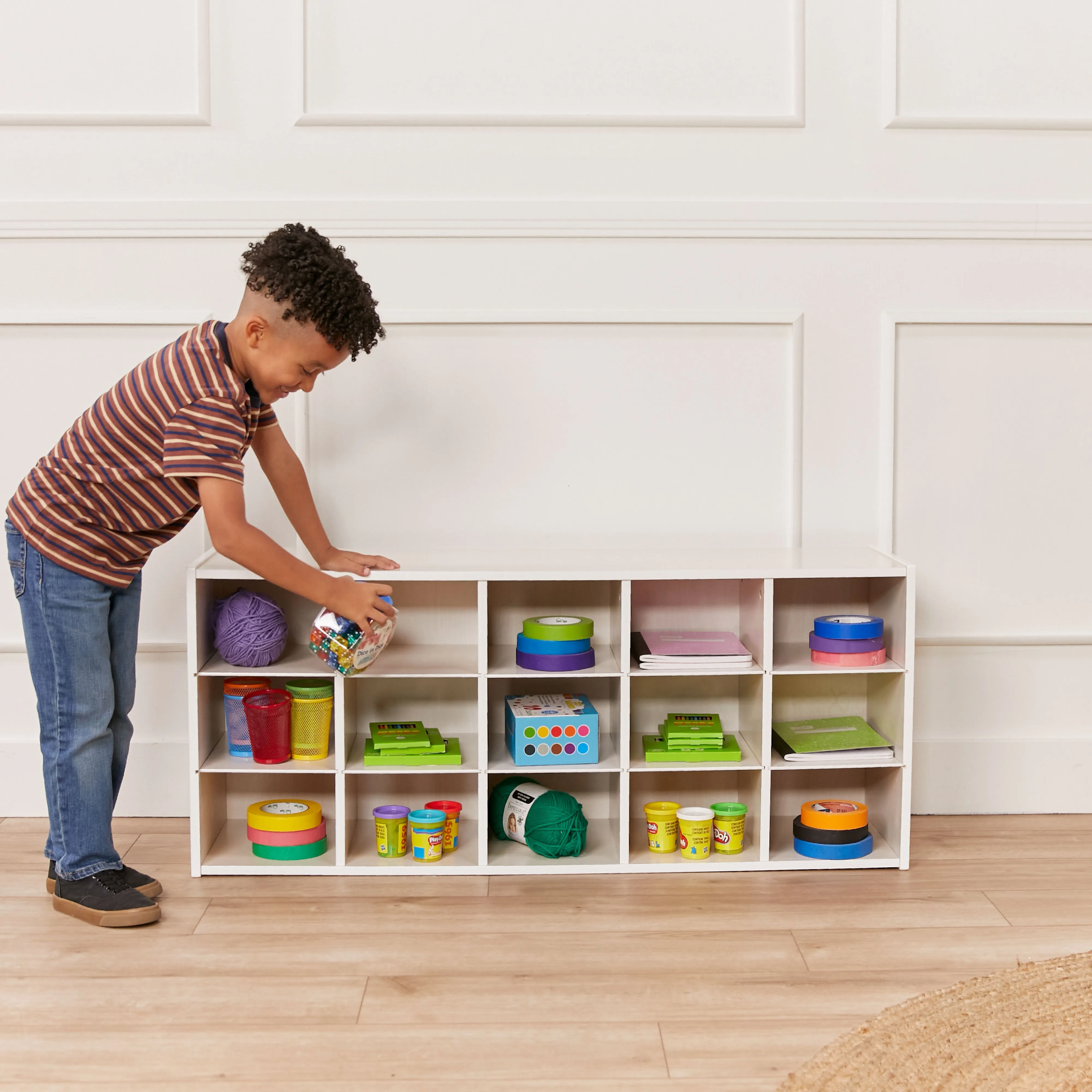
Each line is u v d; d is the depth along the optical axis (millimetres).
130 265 1978
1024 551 2082
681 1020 1310
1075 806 2102
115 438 1537
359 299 1517
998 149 2021
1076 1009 1309
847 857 1813
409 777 2025
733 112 2006
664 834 1831
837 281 2023
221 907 1647
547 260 2004
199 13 1937
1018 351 2053
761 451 2047
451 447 2029
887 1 1981
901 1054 1215
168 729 2055
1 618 2037
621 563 1835
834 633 1819
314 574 1600
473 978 1418
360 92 1979
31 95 1957
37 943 1520
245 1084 1177
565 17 1983
